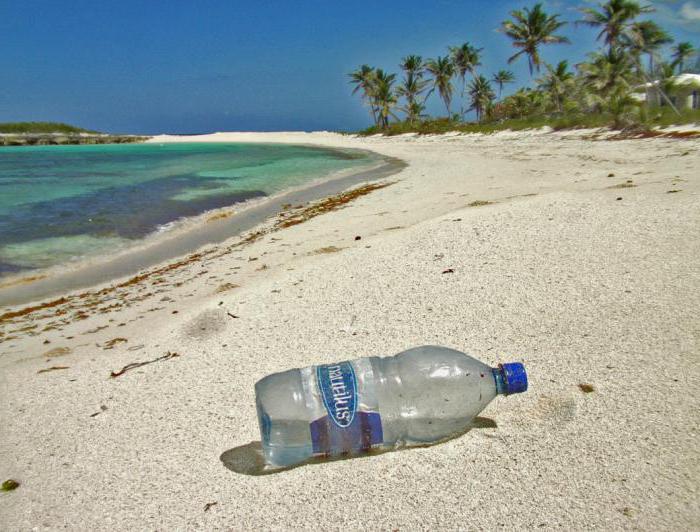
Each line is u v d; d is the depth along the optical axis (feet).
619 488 1.57
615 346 2.38
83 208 9.80
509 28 33.40
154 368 2.84
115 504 1.73
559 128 24.04
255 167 18.93
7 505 1.77
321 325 3.10
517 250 3.88
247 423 2.16
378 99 48.24
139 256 6.51
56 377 2.93
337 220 7.05
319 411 1.75
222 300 3.87
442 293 3.31
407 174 12.88
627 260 3.36
